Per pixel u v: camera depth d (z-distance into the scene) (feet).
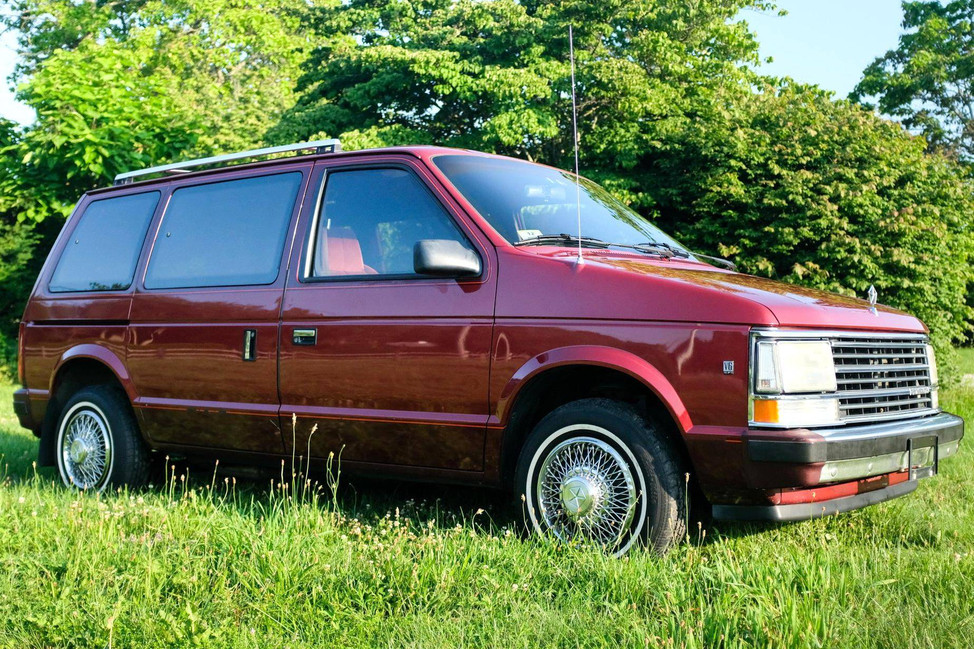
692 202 49.29
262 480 18.35
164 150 48.11
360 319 13.97
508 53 66.13
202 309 15.94
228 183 16.72
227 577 10.63
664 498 11.50
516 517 14.01
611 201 16.70
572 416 12.23
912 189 44.80
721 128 47.26
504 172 15.07
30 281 52.16
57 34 99.40
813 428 11.15
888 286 43.91
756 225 46.44
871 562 10.93
